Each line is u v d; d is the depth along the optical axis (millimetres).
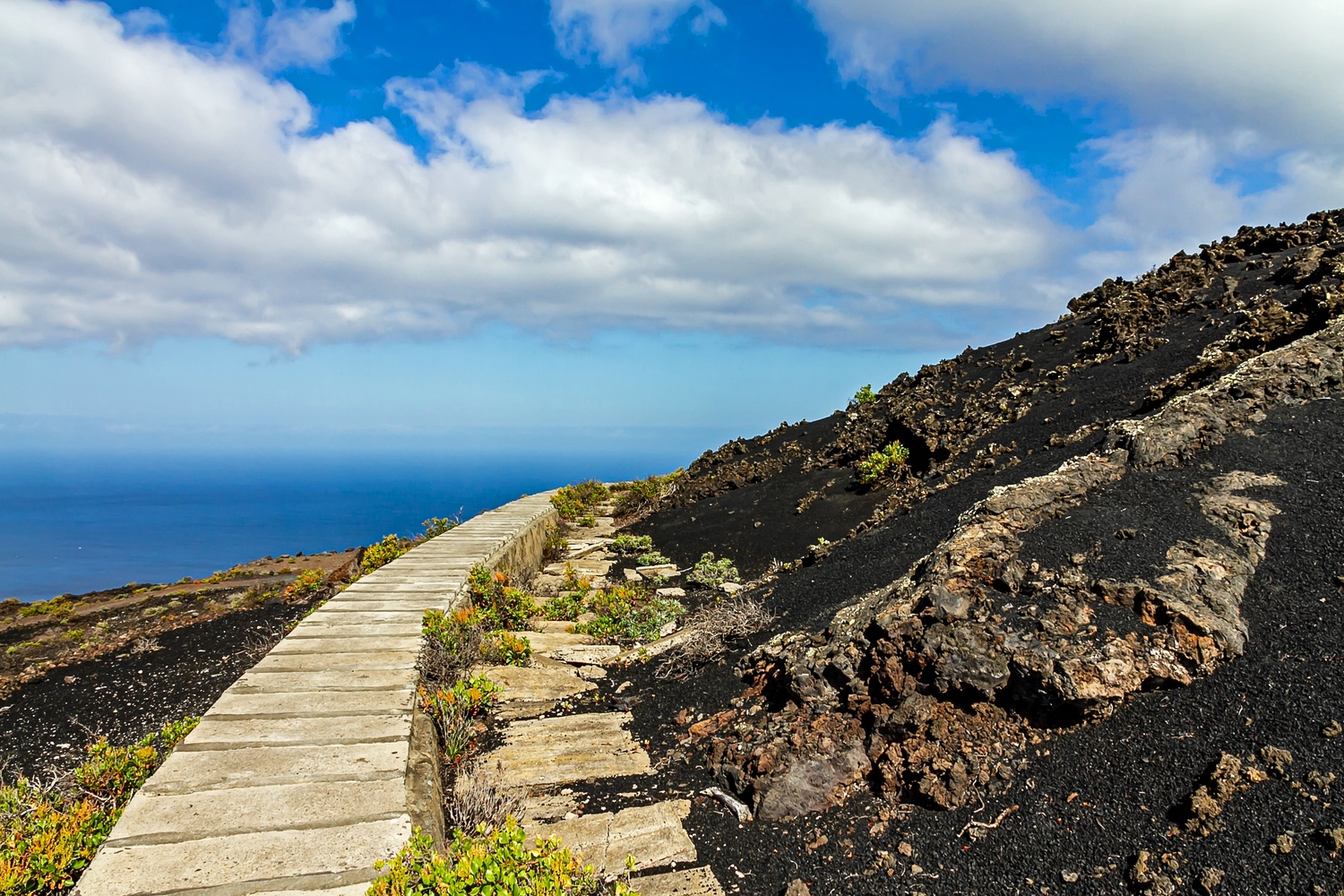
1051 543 5043
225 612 14648
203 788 4004
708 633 7203
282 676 5824
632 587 10852
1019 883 3395
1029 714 4246
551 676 7309
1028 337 15844
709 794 4867
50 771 7488
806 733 4809
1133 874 3164
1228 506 5066
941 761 4160
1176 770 3559
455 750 5395
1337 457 5375
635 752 5676
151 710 9172
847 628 5410
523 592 10484
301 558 22234
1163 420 6262
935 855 3727
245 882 3217
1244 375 6754
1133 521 5129
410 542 13867
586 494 22844
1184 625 4180
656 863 4215
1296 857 2885
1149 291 12898
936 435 11875
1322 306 7660
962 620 4668
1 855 3943
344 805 3875
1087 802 3629
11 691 10164
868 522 10039
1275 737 3445
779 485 15102
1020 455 9523
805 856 4062
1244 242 13219
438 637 7047
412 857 3287
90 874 3223
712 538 13523
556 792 5094
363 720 4957
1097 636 4258
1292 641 3971
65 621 15594
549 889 3227
